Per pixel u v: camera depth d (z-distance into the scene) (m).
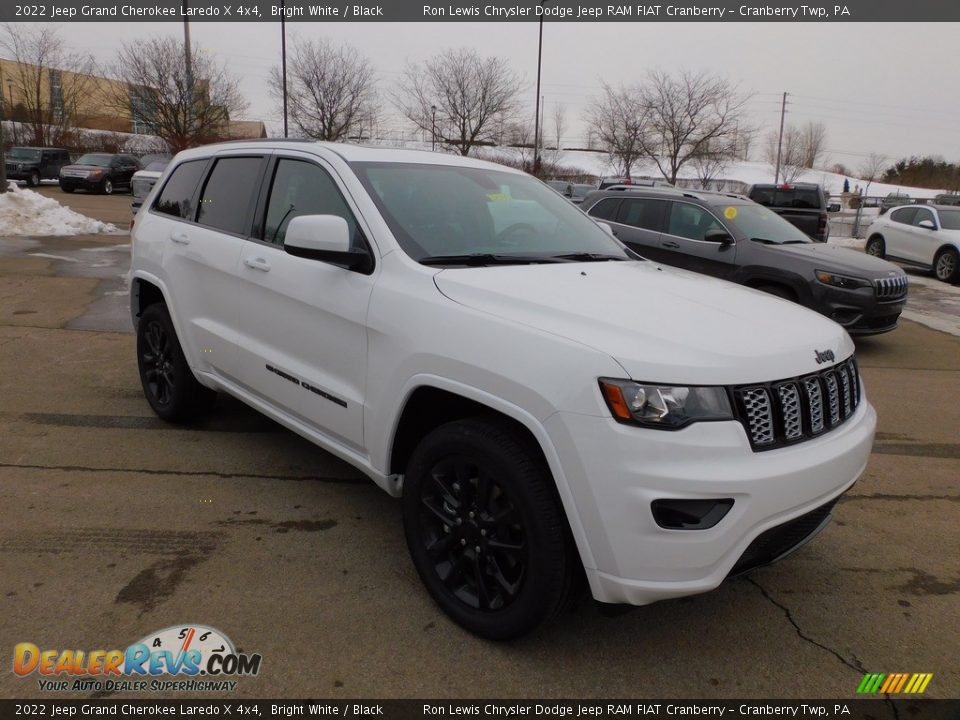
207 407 4.67
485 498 2.59
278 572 3.06
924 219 15.56
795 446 2.47
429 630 2.72
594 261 3.48
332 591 2.94
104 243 14.03
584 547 2.29
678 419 2.21
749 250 8.16
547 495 2.38
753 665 2.63
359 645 2.62
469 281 2.77
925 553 3.48
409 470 2.84
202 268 4.03
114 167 28.81
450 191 3.55
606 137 33.59
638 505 2.19
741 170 61.03
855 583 3.20
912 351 8.28
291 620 2.74
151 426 4.70
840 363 2.75
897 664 2.66
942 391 6.50
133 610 2.76
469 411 2.85
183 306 4.21
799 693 2.49
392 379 2.82
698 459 2.21
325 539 3.35
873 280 7.57
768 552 2.53
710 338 2.44
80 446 4.32
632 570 2.24
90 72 41.78
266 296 3.54
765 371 2.40
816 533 2.76
